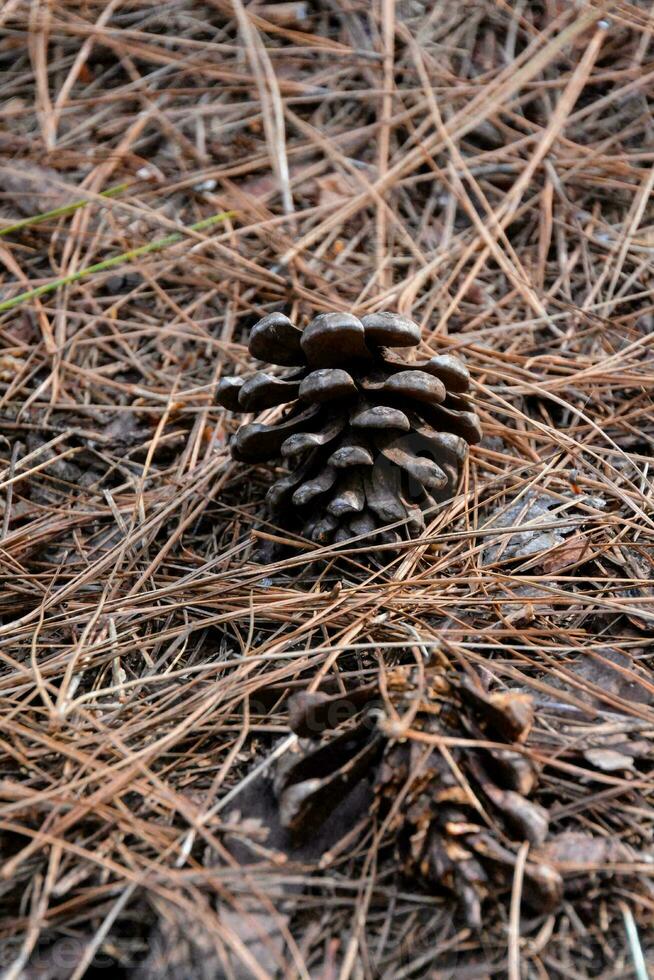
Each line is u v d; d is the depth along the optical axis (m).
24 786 0.58
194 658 0.62
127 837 0.58
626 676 0.61
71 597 0.64
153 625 0.63
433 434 0.64
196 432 0.69
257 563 0.65
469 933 0.56
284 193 0.76
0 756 0.59
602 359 0.71
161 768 0.59
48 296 0.74
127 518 0.67
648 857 0.57
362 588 0.62
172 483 0.68
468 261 0.75
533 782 0.58
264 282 0.74
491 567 0.64
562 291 0.74
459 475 0.66
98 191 0.77
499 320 0.73
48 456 0.69
